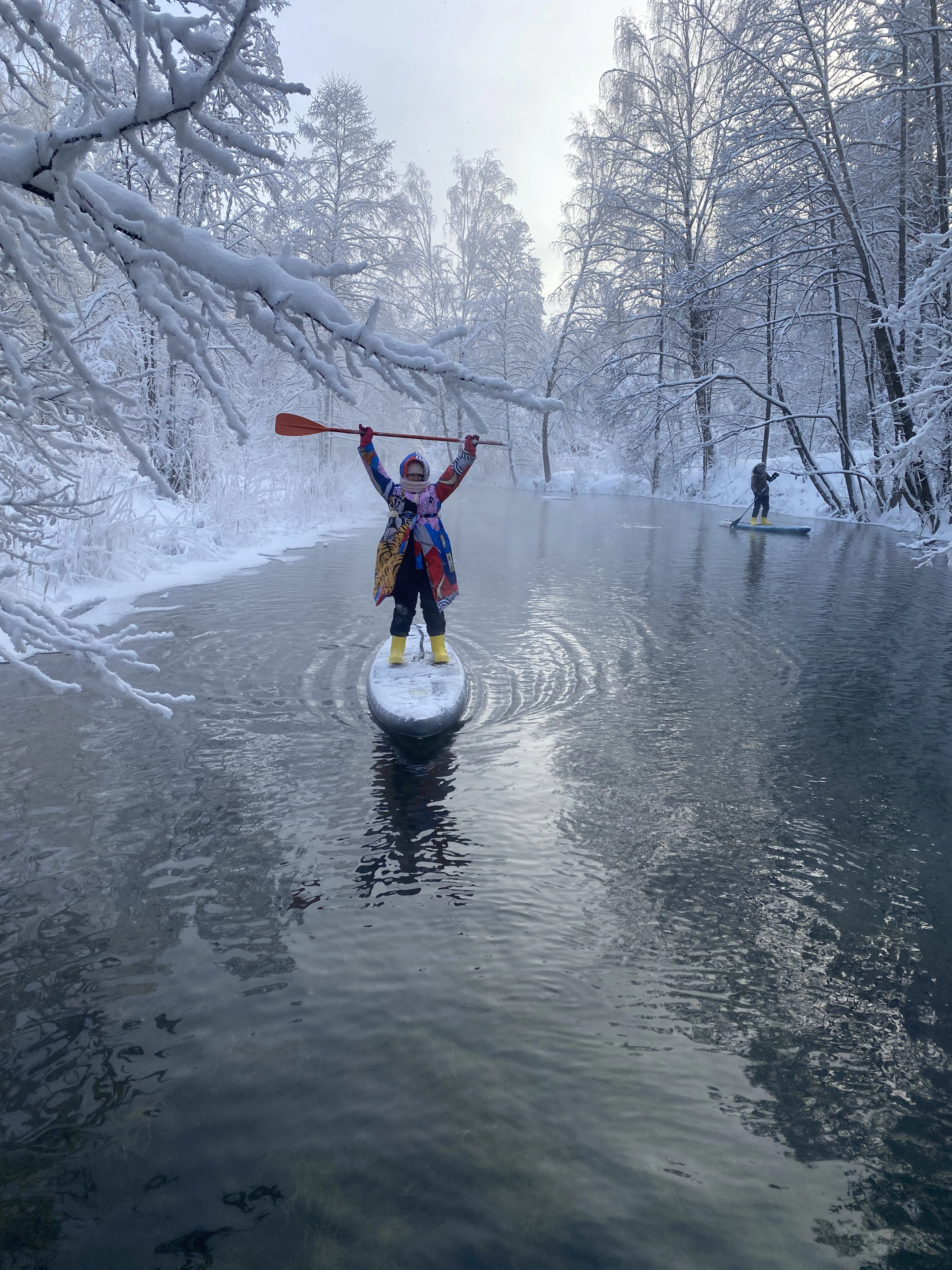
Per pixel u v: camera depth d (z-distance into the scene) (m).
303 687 5.67
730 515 22.78
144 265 2.23
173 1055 2.19
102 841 3.44
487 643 7.09
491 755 4.55
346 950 2.70
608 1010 2.44
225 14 2.41
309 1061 2.17
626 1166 1.87
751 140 18.33
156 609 7.98
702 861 3.44
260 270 2.25
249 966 2.60
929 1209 1.79
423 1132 1.95
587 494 34.47
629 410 26.58
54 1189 1.79
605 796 4.07
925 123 16.19
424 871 3.26
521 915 2.96
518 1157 1.89
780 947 2.82
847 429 20.80
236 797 3.90
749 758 4.65
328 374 2.30
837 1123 2.04
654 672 6.41
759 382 25.81
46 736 4.66
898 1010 2.50
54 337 2.28
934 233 9.15
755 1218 1.75
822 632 8.00
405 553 5.76
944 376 9.64
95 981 2.51
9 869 3.19
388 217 25.22
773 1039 2.35
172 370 10.34
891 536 17.23
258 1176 1.82
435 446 43.31
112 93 2.21
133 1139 1.91
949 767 4.61
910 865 3.46
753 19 17.89
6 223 2.41
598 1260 1.64
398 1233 1.68
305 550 12.85
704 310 23.86
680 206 27.72
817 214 18.42
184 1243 1.66
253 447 14.14
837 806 4.05
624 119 28.45
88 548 8.76
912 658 7.05
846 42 16.59
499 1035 2.30
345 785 4.09
